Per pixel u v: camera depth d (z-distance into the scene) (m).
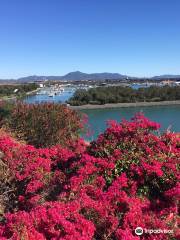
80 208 6.14
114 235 5.77
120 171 7.70
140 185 7.43
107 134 8.91
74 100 79.06
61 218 5.66
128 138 8.52
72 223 5.72
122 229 5.72
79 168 7.98
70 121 15.27
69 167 8.85
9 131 14.63
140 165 7.68
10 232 5.56
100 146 8.62
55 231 5.52
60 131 14.66
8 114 15.64
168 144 8.59
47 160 9.35
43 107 15.66
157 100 83.94
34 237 5.32
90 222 5.74
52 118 14.73
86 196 6.69
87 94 80.00
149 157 7.88
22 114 15.09
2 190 8.52
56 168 9.39
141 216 5.95
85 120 16.61
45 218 5.68
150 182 7.37
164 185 7.27
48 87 177.75
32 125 14.59
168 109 64.12
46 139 14.47
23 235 5.29
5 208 7.80
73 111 16.30
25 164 9.07
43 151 10.03
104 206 6.17
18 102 17.31
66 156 9.64
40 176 8.47
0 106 16.61
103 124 32.50
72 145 11.39
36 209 6.15
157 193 7.33
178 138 8.85
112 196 6.51
